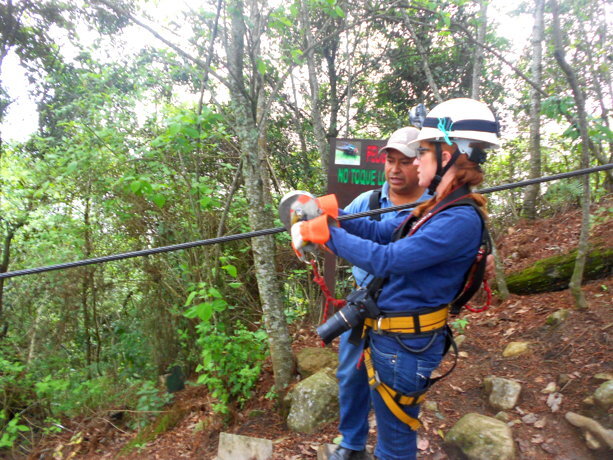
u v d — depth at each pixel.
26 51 5.53
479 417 2.80
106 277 5.44
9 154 5.47
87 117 5.13
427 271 1.70
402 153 2.51
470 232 1.62
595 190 5.95
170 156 4.86
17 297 5.27
